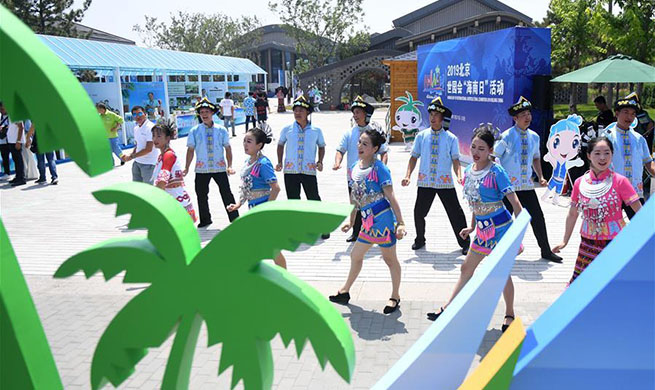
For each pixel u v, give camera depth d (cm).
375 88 5019
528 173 642
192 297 178
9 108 156
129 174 1366
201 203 826
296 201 177
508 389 194
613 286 187
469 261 463
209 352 449
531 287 555
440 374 205
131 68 1922
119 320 186
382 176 482
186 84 2633
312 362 429
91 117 157
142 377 414
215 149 805
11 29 154
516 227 238
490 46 1170
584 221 435
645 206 196
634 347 190
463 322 207
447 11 4475
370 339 459
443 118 668
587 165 949
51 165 1231
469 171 460
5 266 177
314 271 629
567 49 2336
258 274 173
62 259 696
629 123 580
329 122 2808
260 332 174
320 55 4481
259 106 2498
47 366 187
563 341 191
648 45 1783
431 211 895
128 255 183
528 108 633
